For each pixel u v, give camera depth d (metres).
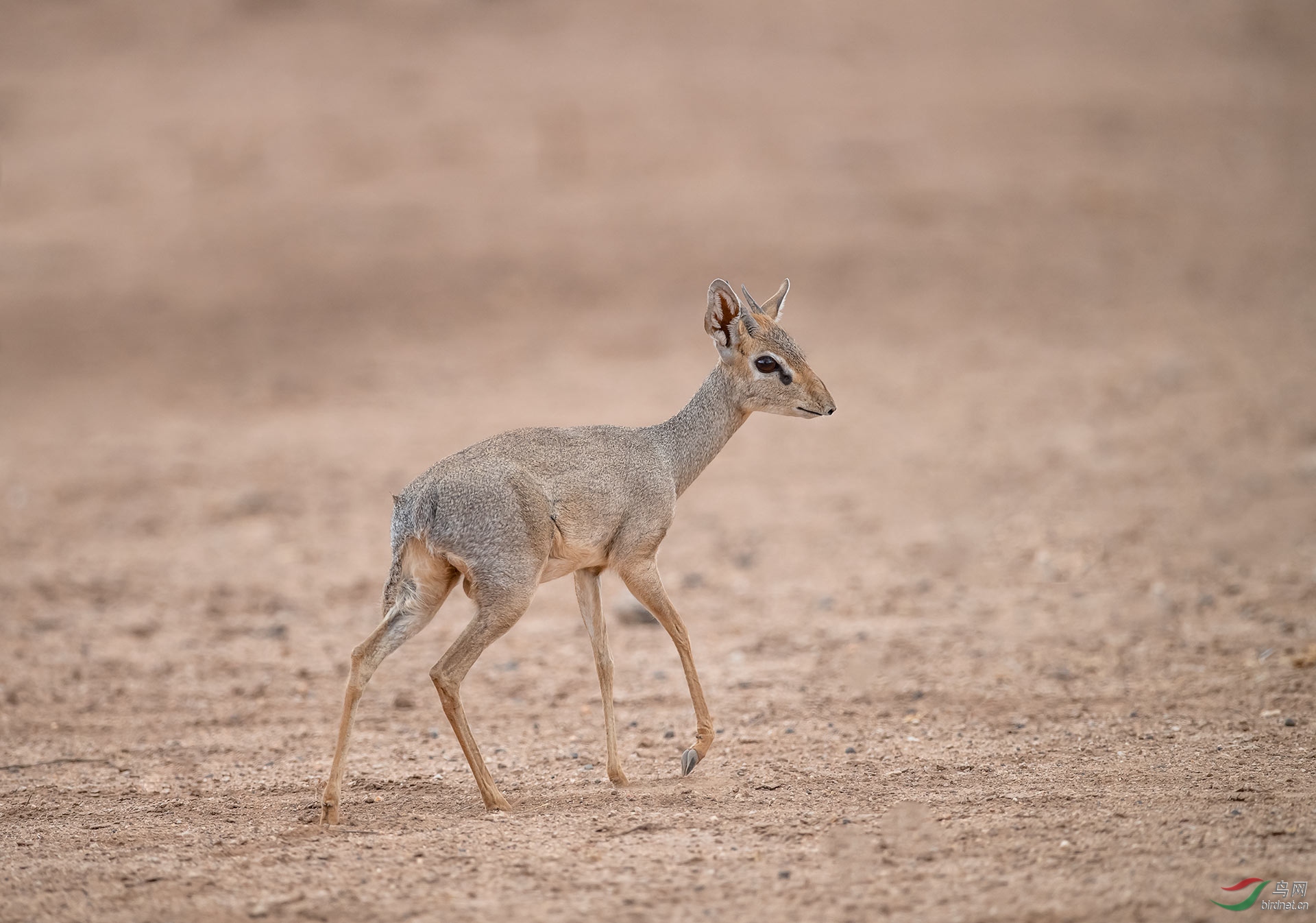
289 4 95.62
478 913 10.66
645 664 21.06
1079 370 42.78
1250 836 11.73
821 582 26.02
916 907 10.48
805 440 37.94
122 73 84.19
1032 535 28.14
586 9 94.62
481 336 49.91
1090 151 68.75
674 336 48.97
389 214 62.91
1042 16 92.38
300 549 29.20
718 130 72.62
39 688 20.12
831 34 89.00
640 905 10.71
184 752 17.03
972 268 55.22
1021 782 14.14
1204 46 87.06
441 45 88.31
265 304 53.69
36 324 51.62
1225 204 62.09
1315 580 23.56
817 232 59.41
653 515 14.53
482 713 18.67
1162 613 22.34
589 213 62.44
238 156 70.44
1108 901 10.36
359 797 14.61
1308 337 44.69
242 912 10.84
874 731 16.80
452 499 13.23
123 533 30.62
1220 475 31.25
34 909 11.09
